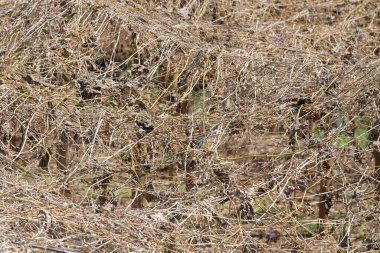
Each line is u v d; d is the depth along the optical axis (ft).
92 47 33.42
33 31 33.40
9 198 25.32
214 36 36.99
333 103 31.73
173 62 33.76
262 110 31.45
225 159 30.04
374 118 31.30
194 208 27.35
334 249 27.73
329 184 30.58
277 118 31.27
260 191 29.76
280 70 34.06
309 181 31.14
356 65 34.19
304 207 30.32
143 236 25.00
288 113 31.48
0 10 35.76
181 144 29.94
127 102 31.22
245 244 26.07
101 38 34.27
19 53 32.73
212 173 28.86
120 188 28.73
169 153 30.35
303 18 42.47
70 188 28.45
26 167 28.84
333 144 30.55
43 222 24.18
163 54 33.32
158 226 26.03
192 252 25.46
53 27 33.86
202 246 26.27
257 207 30.01
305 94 32.35
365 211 29.14
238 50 35.35
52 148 30.25
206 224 27.66
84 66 32.32
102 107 30.45
